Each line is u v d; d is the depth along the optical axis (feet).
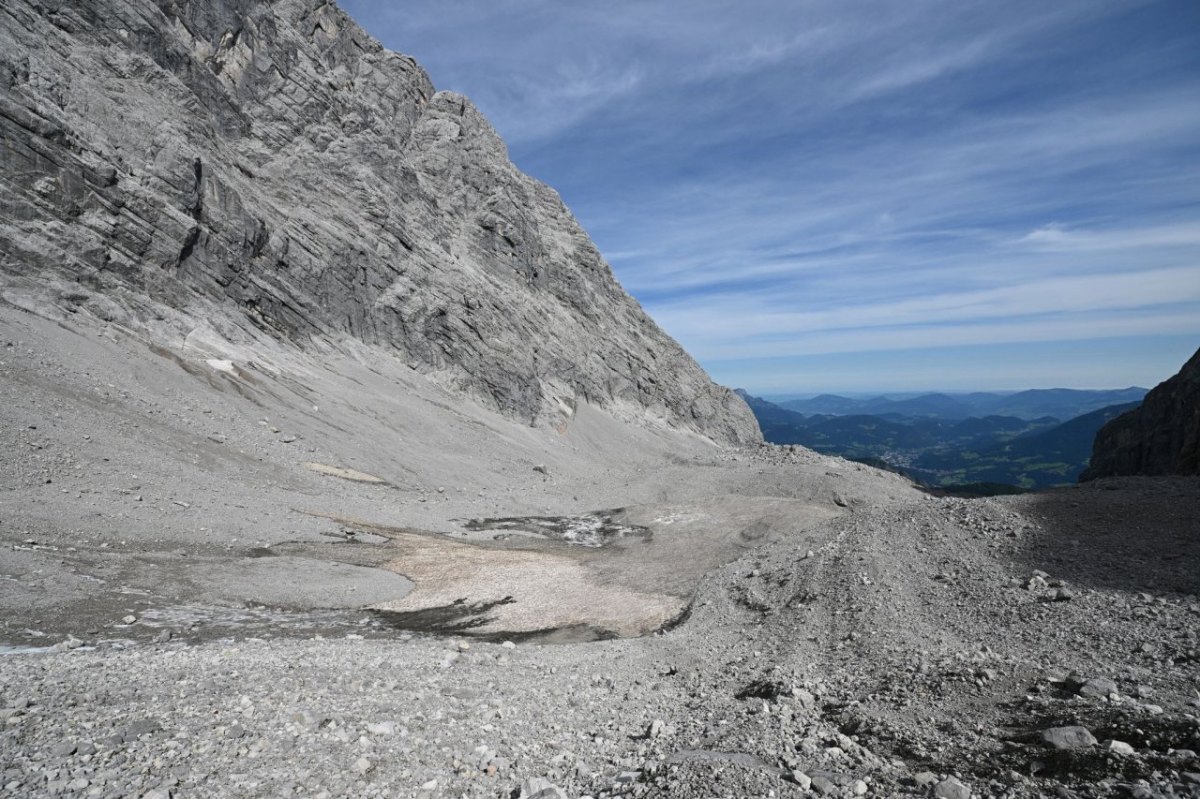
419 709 40.47
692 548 144.25
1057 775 23.56
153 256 193.36
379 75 395.14
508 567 121.49
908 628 59.16
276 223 249.34
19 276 154.51
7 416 108.47
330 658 56.39
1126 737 26.16
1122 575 63.00
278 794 26.94
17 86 170.19
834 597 72.49
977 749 27.66
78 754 28.04
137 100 210.38
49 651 56.18
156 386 157.89
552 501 204.23
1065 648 46.16
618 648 72.69
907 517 94.32
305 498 141.79
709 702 44.88
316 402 206.08
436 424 246.68
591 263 515.91
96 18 210.59
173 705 36.37
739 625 76.89
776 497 195.52
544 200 535.60
